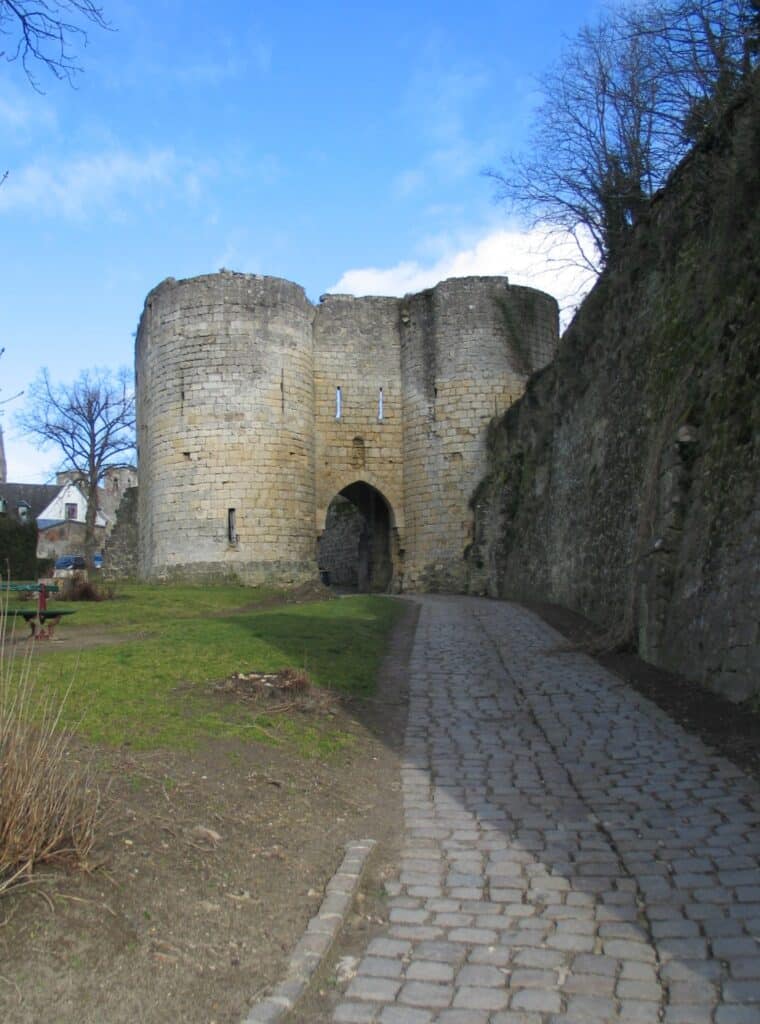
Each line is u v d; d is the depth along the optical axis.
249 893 4.77
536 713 9.52
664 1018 3.70
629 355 15.97
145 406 31.92
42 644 14.14
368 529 36.41
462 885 5.21
